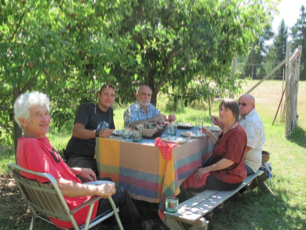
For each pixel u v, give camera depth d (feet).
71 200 7.56
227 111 10.21
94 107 12.41
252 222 10.97
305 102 46.65
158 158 9.35
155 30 14.55
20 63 9.00
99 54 10.04
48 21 9.64
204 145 11.63
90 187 7.20
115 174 10.43
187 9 12.91
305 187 14.38
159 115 14.01
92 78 12.61
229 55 15.71
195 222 8.43
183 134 11.60
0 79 11.92
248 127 11.78
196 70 15.33
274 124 29.58
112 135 11.32
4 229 9.84
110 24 11.56
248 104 12.06
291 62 23.89
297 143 22.52
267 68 105.70
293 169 16.94
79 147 12.14
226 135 10.39
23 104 7.13
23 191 7.72
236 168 10.36
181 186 11.51
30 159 6.82
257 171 12.84
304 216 11.46
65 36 9.97
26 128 7.32
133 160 9.93
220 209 11.65
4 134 17.20
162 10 12.90
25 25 9.91
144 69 15.56
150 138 10.68
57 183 6.59
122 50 11.36
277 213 11.71
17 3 9.53
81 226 7.56
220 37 14.28
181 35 13.69
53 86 11.48
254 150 12.09
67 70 11.35
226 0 13.74
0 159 17.34
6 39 10.03
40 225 10.16
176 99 18.30
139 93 14.11
